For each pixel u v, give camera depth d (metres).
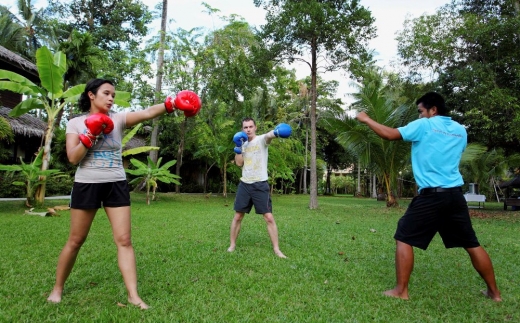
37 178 8.52
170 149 19.39
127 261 2.45
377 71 21.34
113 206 2.44
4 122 8.15
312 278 3.16
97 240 4.55
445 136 2.79
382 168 13.60
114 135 2.46
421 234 2.77
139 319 2.19
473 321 2.34
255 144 4.14
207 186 22.14
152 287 2.78
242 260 3.67
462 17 11.76
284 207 12.15
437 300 2.73
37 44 22.20
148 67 13.60
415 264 3.82
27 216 6.97
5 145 12.02
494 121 10.95
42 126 13.04
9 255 3.67
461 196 2.75
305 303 2.57
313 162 11.96
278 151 17.23
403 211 11.47
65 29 21.42
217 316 2.27
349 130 12.88
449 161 2.76
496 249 4.92
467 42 11.48
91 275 3.05
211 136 15.94
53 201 9.89
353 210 11.55
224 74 15.70
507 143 12.52
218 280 3.04
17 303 2.42
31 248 4.03
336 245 4.74
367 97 12.53
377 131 2.82
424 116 3.03
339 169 38.50
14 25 19.77
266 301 2.56
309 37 11.26
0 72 7.70
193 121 16.78
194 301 2.51
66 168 13.73
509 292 2.97
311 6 10.66
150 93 14.14
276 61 12.10
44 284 2.80
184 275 3.11
